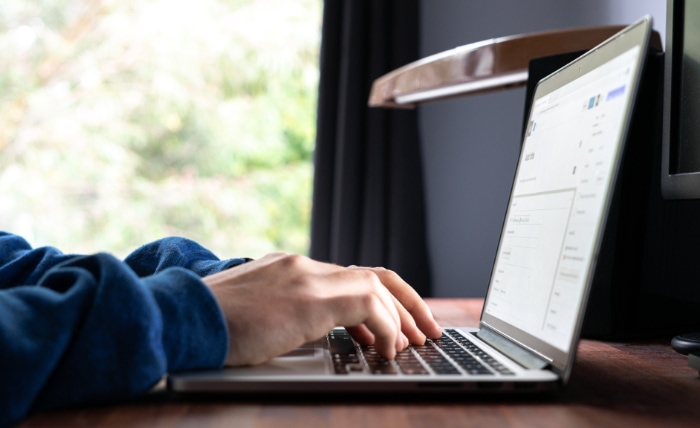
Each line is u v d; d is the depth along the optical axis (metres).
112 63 4.06
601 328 0.93
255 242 4.31
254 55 4.11
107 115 4.06
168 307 0.56
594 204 0.59
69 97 4.04
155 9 4.05
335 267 0.70
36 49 3.99
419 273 2.20
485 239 2.18
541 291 0.67
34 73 4.00
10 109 3.97
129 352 0.52
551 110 0.77
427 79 1.41
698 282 1.03
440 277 2.22
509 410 0.54
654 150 0.94
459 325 1.05
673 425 0.50
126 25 4.04
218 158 4.23
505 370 0.60
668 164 0.89
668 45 0.90
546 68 1.07
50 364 0.49
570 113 0.71
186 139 4.19
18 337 0.49
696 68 0.86
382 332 0.65
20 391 0.48
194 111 4.16
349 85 2.25
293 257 0.66
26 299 0.52
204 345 0.57
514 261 0.78
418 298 0.80
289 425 0.49
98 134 4.07
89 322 0.52
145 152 4.16
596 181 0.60
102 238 4.11
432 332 0.79
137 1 4.04
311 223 2.30
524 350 0.66
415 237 2.20
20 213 3.99
